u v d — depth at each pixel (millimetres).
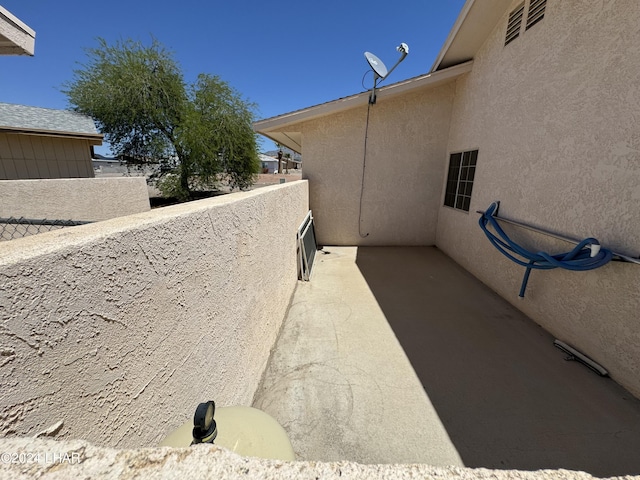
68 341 747
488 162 4383
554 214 3029
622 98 2285
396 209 6555
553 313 3031
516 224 3568
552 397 2227
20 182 4480
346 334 3086
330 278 4707
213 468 524
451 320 3385
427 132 6086
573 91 2766
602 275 2449
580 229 2695
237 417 964
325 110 5559
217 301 1590
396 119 6035
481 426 1978
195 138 12031
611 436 1893
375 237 6738
